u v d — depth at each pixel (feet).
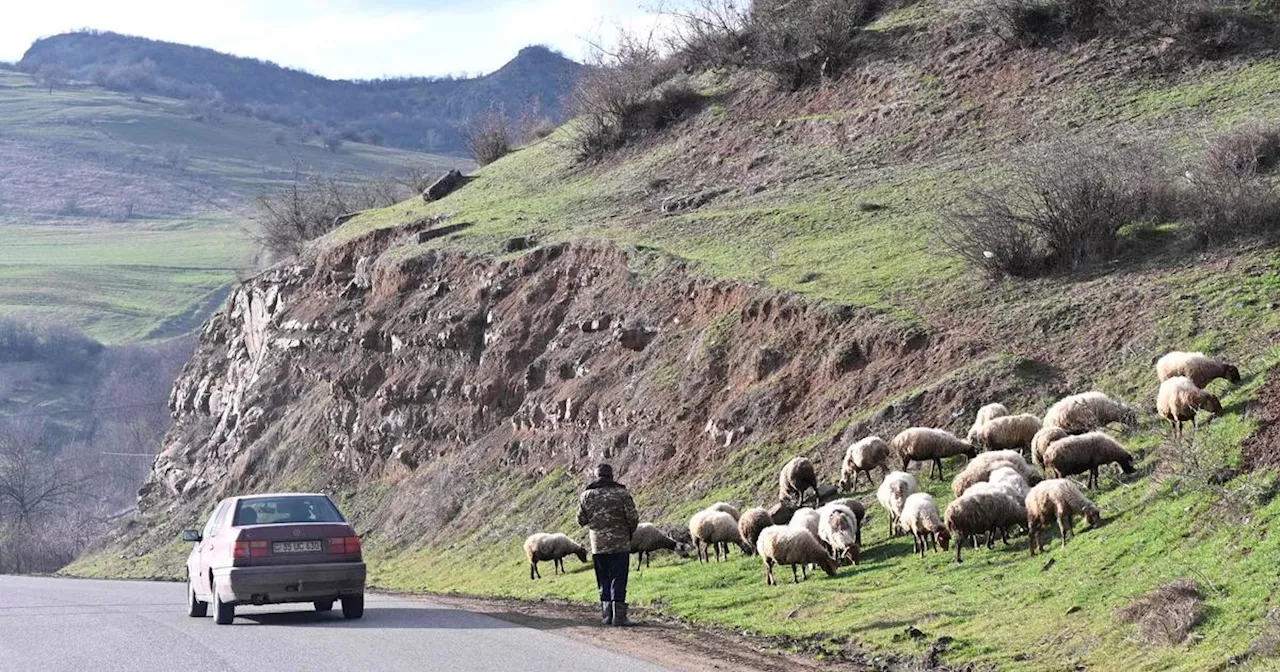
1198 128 116.67
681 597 66.64
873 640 49.85
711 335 108.99
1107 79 139.33
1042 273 95.81
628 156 185.26
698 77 198.90
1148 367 75.10
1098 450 61.93
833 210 131.44
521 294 138.31
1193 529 49.70
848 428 85.81
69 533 250.98
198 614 61.87
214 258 616.39
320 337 168.55
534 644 48.52
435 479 132.26
